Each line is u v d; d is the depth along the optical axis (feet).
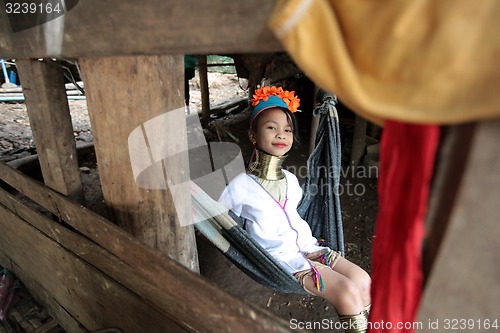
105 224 3.58
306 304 6.39
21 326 5.88
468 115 1.37
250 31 2.03
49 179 4.48
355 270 4.94
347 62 1.54
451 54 1.34
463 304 1.93
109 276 3.90
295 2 1.54
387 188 1.93
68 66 8.55
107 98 3.42
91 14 2.70
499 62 1.29
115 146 3.64
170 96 3.64
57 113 4.01
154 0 2.32
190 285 2.88
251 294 6.57
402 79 1.45
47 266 5.12
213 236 4.82
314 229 6.56
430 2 1.38
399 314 2.04
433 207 1.86
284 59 11.44
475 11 1.30
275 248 5.14
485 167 1.62
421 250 1.98
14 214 5.33
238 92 25.85
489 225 1.71
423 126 1.66
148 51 2.51
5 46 3.75
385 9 1.47
